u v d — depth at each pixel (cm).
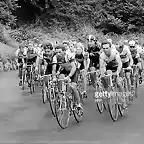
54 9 3133
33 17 3095
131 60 871
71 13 3191
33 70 1112
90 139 570
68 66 696
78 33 3020
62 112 649
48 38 2698
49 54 791
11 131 633
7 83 1329
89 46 1024
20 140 573
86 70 929
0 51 2078
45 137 588
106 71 720
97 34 3083
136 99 961
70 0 3266
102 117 743
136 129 632
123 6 3347
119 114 771
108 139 568
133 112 789
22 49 1172
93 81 960
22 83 1171
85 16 3284
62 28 3077
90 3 3353
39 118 743
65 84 669
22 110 830
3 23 2694
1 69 1897
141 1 3334
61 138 579
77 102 691
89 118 735
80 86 912
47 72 840
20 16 3036
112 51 716
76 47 940
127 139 567
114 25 3272
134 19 3309
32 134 609
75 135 597
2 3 2714
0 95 1050
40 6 3047
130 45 1020
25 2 3036
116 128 643
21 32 2709
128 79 866
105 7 3400
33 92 1118
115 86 731
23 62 1152
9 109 843
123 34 3238
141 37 3119
